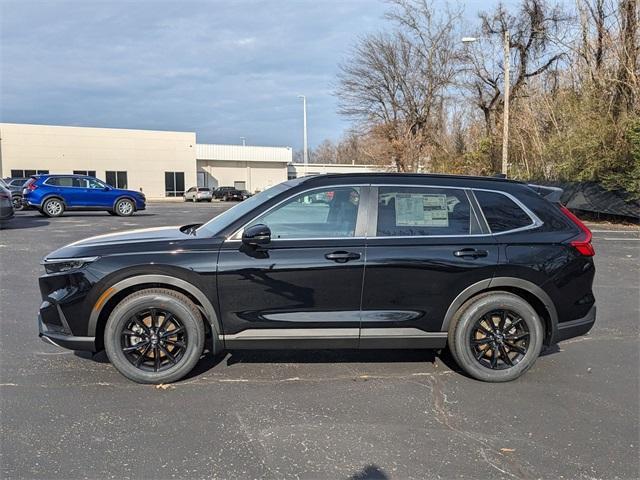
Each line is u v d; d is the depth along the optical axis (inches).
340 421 141.6
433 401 155.3
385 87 1539.1
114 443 128.4
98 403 150.6
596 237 581.6
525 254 168.7
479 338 171.3
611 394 161.9
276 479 114.2
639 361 191.5
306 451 125.9
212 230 173.2
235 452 125.0
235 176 2549.2
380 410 148.6
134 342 164.2
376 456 124.0
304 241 163.8
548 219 175.5
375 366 182.9
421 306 166.6
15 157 1811.0
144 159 2053.4
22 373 171.6
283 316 163.6
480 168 1229.7
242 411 146.7
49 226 633.6
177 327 165.0
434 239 167.6
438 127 1528.1
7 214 555.5
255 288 161.9
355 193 170.4
